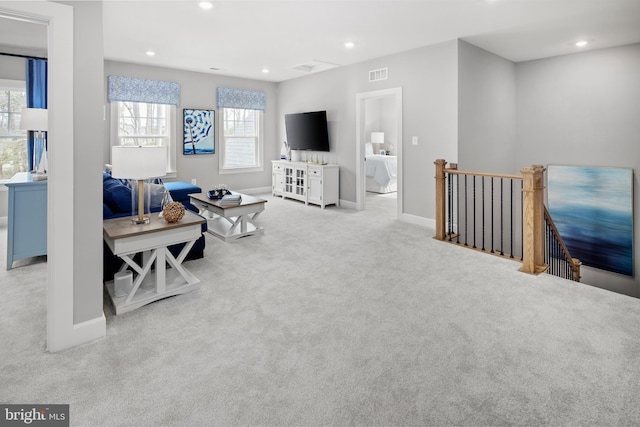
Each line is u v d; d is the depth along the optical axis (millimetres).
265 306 2635
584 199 5422
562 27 4176
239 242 4309
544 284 3020
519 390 1731
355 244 4238
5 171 5266
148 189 3219
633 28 4230
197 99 6781
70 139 1983
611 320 2391
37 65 5160
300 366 1928
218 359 1986
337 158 6559
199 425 1520
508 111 5762
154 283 2896
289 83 7496
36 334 2225
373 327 2336
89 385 1758
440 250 4004
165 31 4301
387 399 1677
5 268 3396
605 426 1511
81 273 2098
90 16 2010
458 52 4590
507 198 5898
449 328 2316
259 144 7777
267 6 3541
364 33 4367
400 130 5355
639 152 4914
